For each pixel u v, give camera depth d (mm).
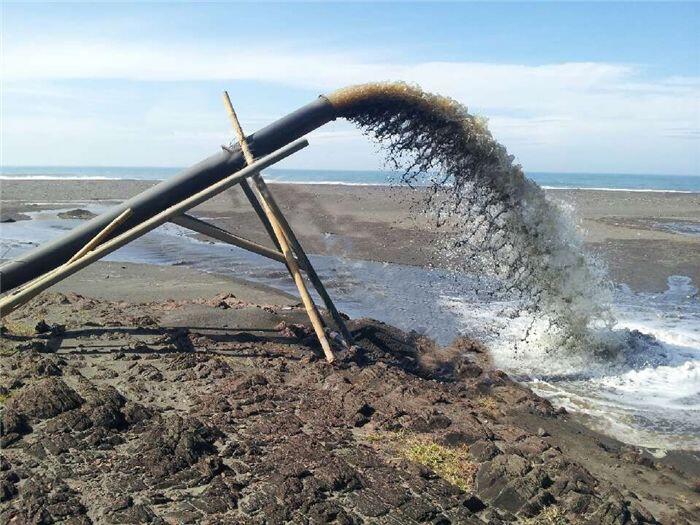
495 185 10516
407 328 12281
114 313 10680
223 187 8836
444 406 7844
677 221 29984
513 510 5527
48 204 36875
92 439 6074
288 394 7617
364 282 16531
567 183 88125
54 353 8539
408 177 10773
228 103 9727
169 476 5602
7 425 6152
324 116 10000
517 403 8633
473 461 6352
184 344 9234
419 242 22547
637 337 11742
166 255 20203
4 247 20984
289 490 5438
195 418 6535
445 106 10039
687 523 5719
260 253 9719
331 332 10250
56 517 4965
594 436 7934
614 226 27609
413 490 5652
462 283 16438
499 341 11578
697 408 8977
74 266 8484
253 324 10414
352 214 30172
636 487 6520
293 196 38875
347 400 7445
